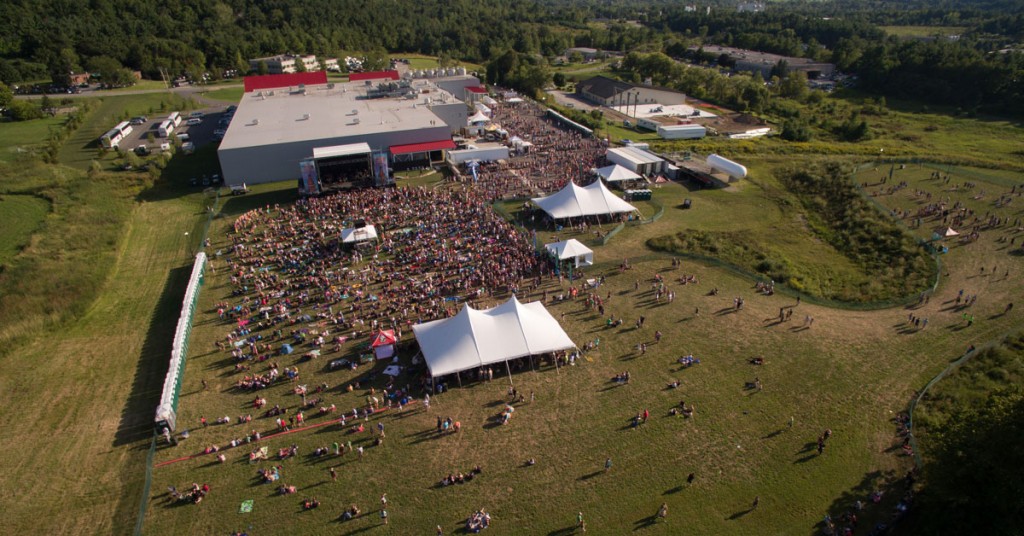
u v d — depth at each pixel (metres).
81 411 36.06
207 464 31.36
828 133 104.81
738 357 39.09
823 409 34.19
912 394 35.12
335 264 52.56
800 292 47.44
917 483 28.33
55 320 45.06
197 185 76.44
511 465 30.81
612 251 55.00
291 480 30.16
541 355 39.66
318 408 35.16
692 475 29.09
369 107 96.75
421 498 28.91
